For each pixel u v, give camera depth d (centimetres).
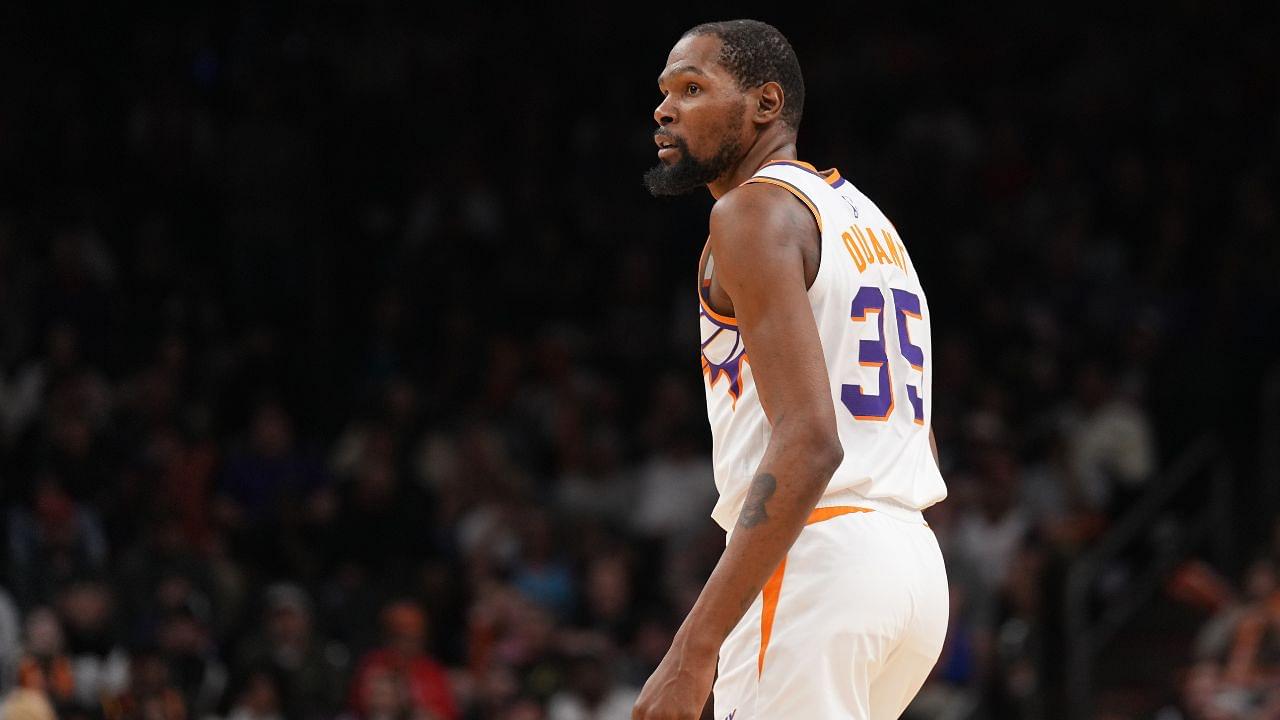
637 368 4188
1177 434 3884
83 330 3884
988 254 4400
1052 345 4116
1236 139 4681
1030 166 4728
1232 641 2889
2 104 4484
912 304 1057
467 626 3266
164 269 4234
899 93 4869
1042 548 3172
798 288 949
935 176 4616
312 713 2930
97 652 2912
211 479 3506
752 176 1038
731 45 1047
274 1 4878
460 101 4819
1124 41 4969
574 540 3538
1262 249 4197
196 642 2958
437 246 4409
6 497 3294
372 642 3272
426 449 3800
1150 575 3519
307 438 4075
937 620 1016
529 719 2898
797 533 916
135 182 4500
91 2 4722
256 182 4506
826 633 960
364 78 4809
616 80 4853
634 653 3209
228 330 4259
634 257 4338
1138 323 3994
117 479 3397
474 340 4188
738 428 1009
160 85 4647
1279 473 3656
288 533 3459
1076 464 3625
